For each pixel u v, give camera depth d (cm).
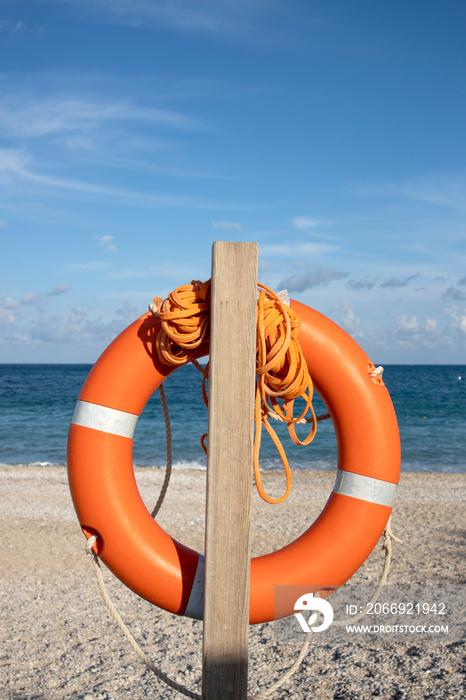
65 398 3369
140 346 220
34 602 425
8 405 2900
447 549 551
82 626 386
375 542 226
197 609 213
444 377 6512
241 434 177
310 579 218
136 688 305
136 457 1364
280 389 209
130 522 213
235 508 177
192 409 2639
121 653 347
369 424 226
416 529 631
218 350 177
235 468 177
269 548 561
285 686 304
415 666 320
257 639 368
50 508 727
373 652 341
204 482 938
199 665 332
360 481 226
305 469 1140
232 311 177
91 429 216
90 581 470
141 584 213
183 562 216
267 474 1045
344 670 319
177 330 204
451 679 304
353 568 224
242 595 178
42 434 1845
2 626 383
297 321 209
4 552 543
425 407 2919
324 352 226
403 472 1095
